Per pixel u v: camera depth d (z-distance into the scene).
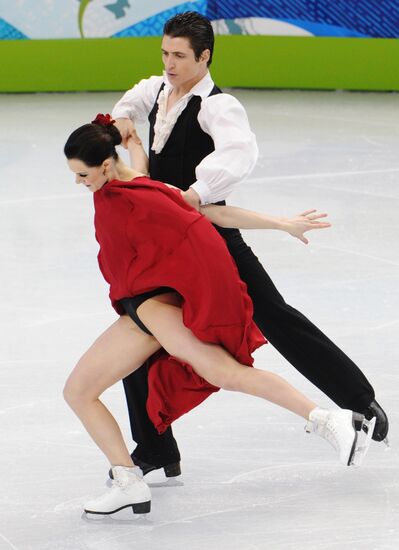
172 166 10.02
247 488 9.99
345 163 23.16
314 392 12.09
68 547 8.98
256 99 29.77
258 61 30.77
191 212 9.10
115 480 9.35
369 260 16.83
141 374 9.84
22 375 12.57
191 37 9.55
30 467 10.41
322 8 30.27
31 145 24.72
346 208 19.83
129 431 11.21
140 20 30.44
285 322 10.03
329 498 9.76
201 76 9.87
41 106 28.92
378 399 11.80
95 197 9.13
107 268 9.30
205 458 10.62
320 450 10.77
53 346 13.48
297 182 21.64
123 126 10.62
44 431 11.19
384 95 30.39
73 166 8.91
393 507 9.56
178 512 9.57
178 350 9.01
